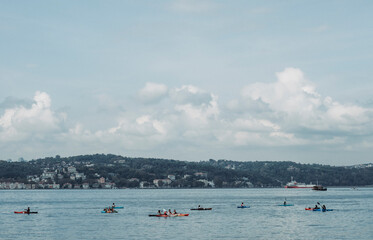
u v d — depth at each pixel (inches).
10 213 6609.3
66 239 3941.9
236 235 4092.0
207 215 5999.0
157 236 4057.6
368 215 5910.4
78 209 7490.2
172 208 7642.7
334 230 4379.9
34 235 4180.6
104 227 4697.3
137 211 6934.1
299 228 4534.9
